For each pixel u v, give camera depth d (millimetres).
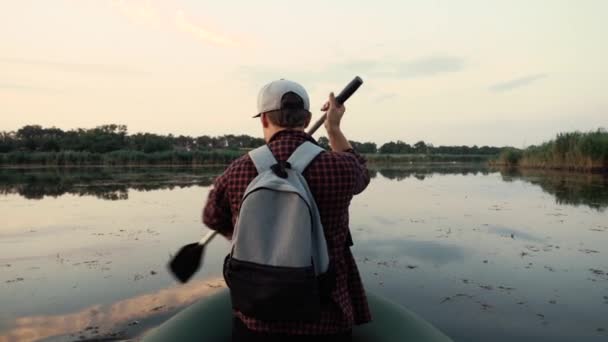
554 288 3514
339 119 1393
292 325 1156
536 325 2799
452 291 3445
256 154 1180
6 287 3619
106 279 3820
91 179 16156
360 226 6230
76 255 4680
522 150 25891
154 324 2854
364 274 3908
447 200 9281
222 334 1628
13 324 2859
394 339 1526
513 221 6594
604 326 2775
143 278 3848
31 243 5273
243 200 1068
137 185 13258
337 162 1159
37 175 19172
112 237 5594
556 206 8203
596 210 7672
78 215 7371
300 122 1236
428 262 4289
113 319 2938
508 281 3701
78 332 2732
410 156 43312
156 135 44500
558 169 19609
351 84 1388
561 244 5062
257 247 1040
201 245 1432
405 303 3199
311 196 1096
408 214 7316
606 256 4520
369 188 12312
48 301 3291
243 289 1048
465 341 2574
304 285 1009
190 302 3252
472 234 5645
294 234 1023
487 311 3035
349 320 1194
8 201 9359
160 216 7234
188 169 25422
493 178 16031
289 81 1265
